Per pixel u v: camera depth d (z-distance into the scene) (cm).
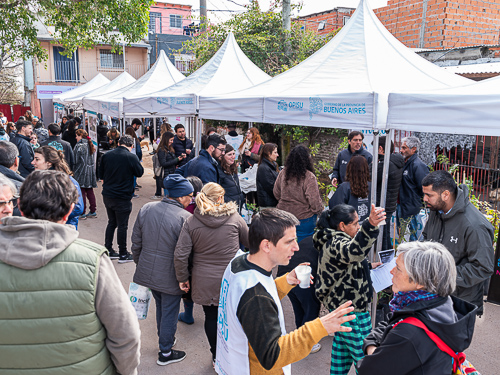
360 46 455
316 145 933
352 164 388
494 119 274
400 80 400
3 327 142
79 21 1159
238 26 1252
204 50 1319
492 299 298
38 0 1126
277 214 175
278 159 1146
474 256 263
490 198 696
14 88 3048
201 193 304
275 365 161
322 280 275
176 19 3184
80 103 1208
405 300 167
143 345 366
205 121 1327
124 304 157
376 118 347
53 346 145
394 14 1036
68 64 2123
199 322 409
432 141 816
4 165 377
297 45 1193
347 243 254
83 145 729
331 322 165
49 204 154
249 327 162
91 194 764
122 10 1169
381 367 160
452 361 155
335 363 279
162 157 830
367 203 391
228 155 504
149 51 2194
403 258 168
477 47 783
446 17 912
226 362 177
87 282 147
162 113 716
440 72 440
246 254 186
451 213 273
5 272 142
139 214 331
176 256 299
